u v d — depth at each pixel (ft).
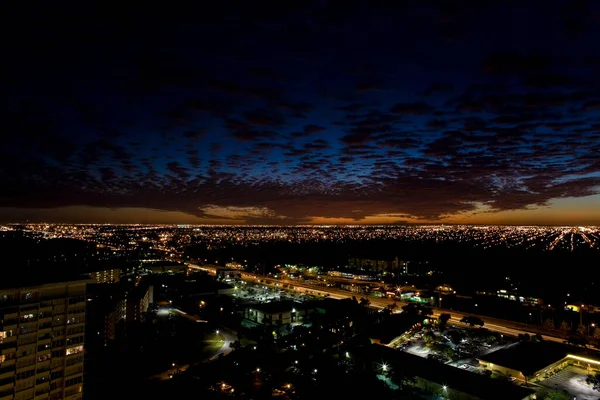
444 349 479.00
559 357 442.91
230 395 401.08
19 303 361.51
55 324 379.55
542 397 373.20
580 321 599.98
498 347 516.73
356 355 458.09
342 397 370.32
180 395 405.59
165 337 590.96
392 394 376.68
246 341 576.20
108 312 568.82
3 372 350.23
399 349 519.19
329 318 629.10
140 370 483.10
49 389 374.02
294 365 455.22
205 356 527.40
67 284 388.57
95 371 454.81
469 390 366.02
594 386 387.55
